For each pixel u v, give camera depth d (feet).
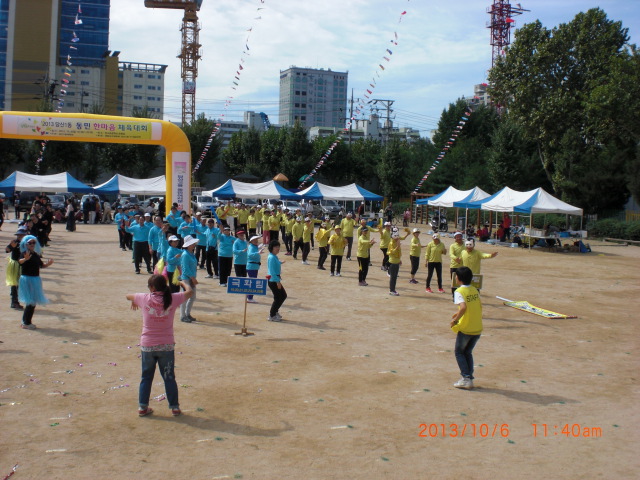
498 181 161.38
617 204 146.41
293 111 497.05
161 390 25.14
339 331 37.14
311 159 203.82
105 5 317.63
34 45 299.79
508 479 17.92
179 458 18.76
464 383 26.48
